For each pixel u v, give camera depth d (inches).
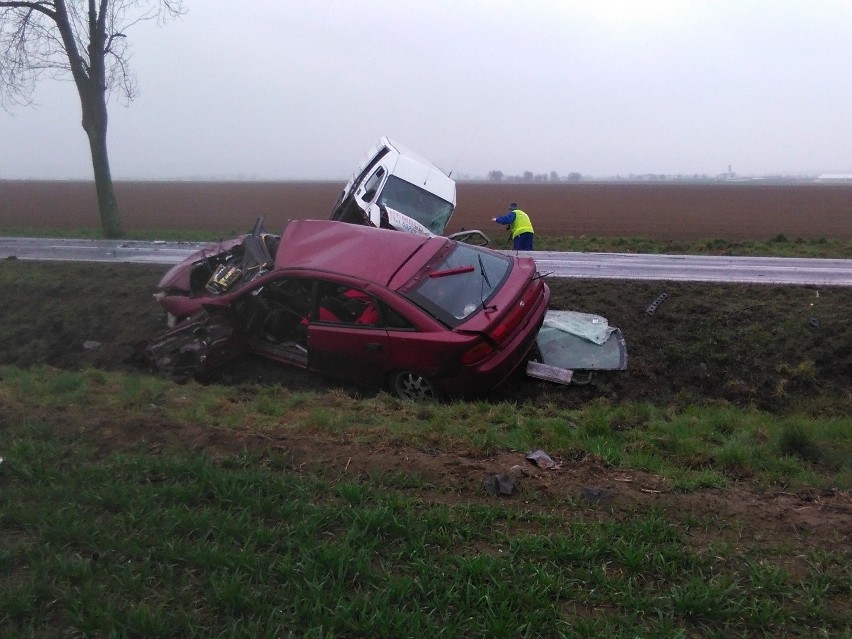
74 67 674.8
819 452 230.1
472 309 290.0
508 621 130.3
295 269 318.7
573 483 189.9
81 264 493.4
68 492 179.8
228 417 247.4
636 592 141.4
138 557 152.5
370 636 128.3
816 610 135.0
